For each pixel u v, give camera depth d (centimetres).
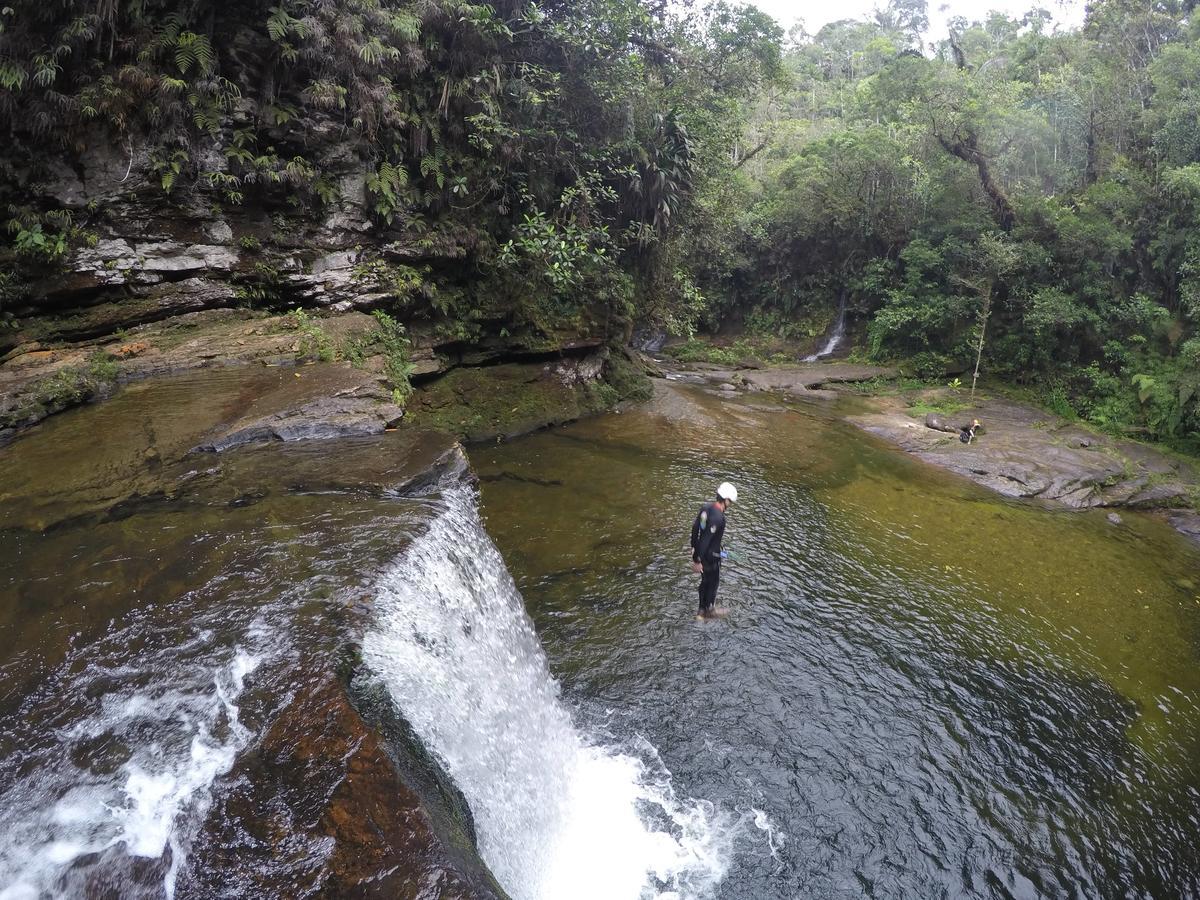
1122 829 497
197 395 757
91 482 571
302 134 965
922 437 1488
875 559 877
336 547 498
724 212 1834
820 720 578
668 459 1162
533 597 707
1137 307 1778
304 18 904
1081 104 2109
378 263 1070
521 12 1196
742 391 1930
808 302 2811
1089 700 632
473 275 1243
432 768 364
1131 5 2238
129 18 830
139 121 849
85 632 393
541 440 1188
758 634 684
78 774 307
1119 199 1881
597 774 511
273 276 985
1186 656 720
